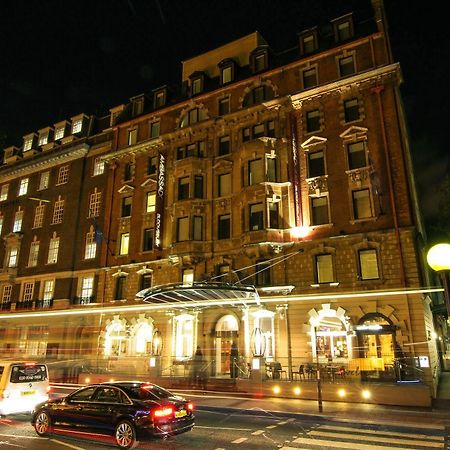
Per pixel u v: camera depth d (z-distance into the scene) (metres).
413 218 22.17
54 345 32.44
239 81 30.03
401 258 21.64
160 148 32.72
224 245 27.39
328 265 23.86
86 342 31.02
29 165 40.91
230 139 29.69
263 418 13.73
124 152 34.47
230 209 27.97
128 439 9.65
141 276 30.41
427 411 14.96
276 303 24.25
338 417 13.88
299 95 27.17
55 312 33.31
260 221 25.94
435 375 21.23
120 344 29.70
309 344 22.80
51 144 40.66
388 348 21.02
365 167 24.00
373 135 24.48
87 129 39.47
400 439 10.60
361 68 25.89
